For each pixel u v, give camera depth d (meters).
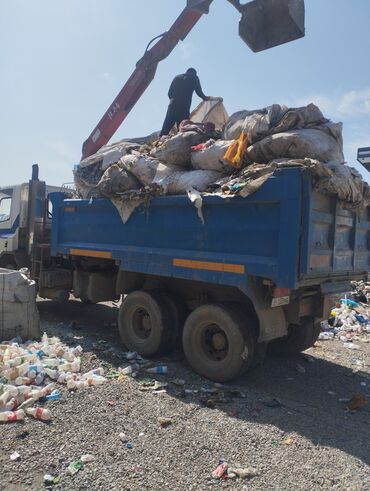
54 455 3.16
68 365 4.66
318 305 5.06
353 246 5.19
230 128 5.22
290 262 4.17
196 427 3.72
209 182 5.07
